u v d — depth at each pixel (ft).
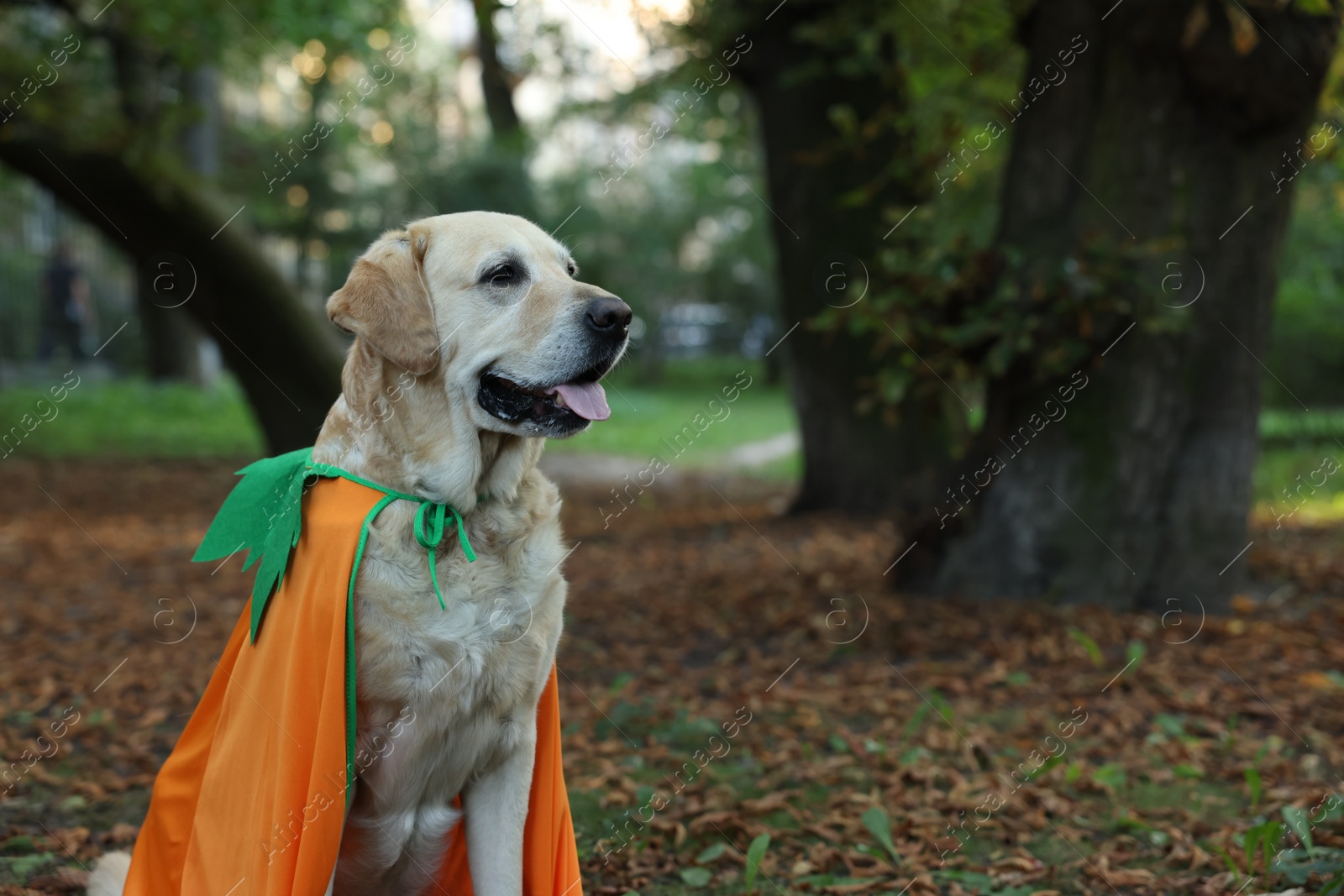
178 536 27.25
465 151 71.97
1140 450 17.54
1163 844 10.10
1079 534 17.69
